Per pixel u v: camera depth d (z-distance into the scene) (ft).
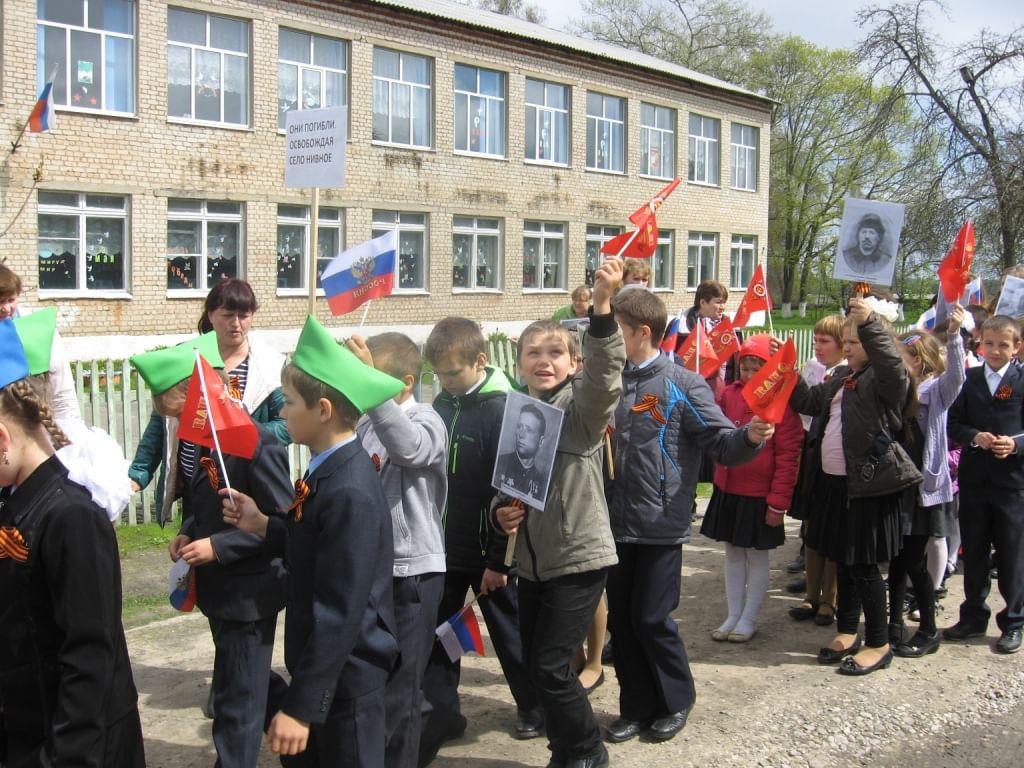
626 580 13.80
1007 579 17.47
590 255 99.40
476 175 86.33
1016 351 17.63
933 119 75.15
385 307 80.12
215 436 10.46
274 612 11.41
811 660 16.94
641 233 15.84
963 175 72.54
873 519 15.79
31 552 7.98
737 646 17.65
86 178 61.00
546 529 11.99
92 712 7.96
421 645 11.52
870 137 81.35
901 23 75.92
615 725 13.93
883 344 14.96
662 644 13.62
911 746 13.75
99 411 25.89
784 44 157.69
